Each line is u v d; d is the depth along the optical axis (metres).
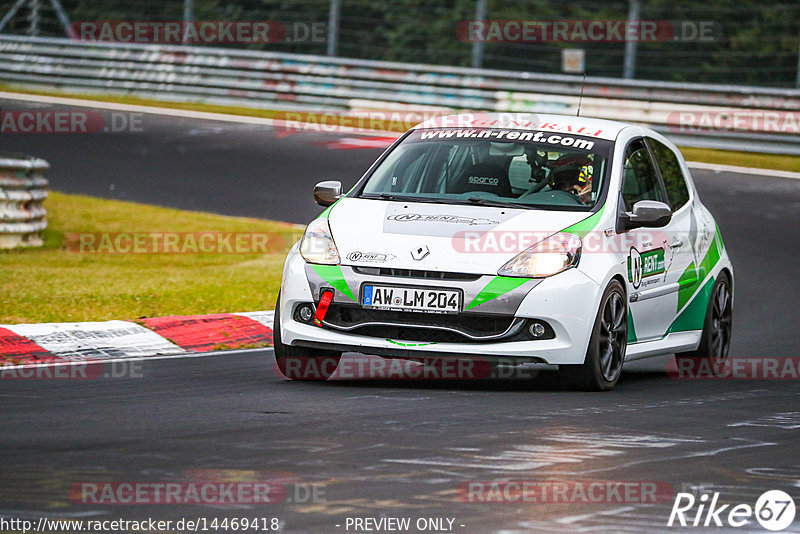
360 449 18.84
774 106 77.88
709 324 31.34
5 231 48.78
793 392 26.78
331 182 28.58
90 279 41.53
